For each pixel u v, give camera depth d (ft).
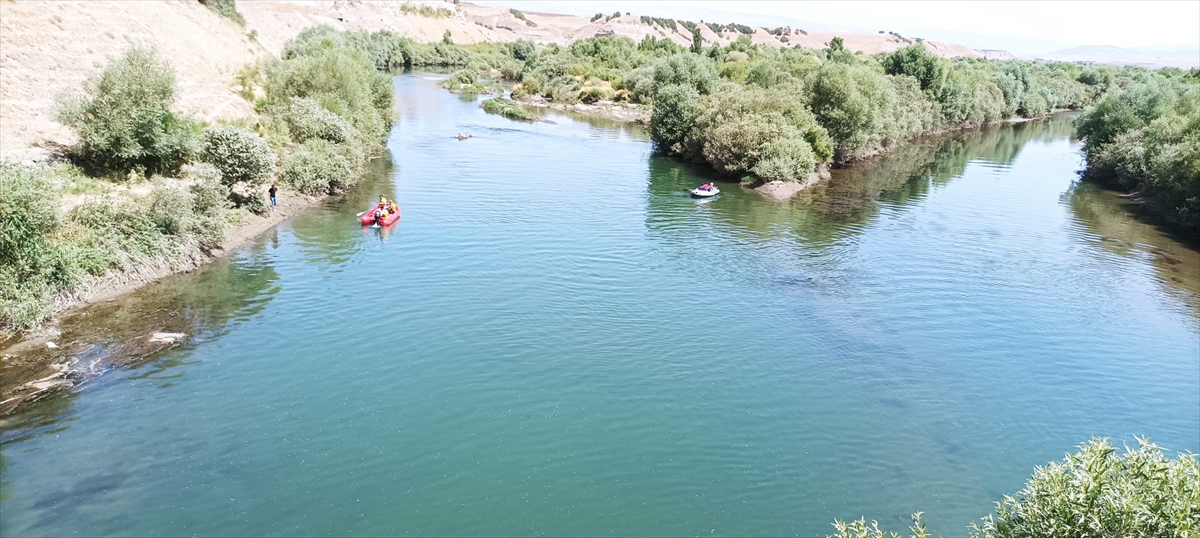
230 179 157.89
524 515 71.87
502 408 91.15
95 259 112.88
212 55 254.68
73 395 87.40
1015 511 45.93
